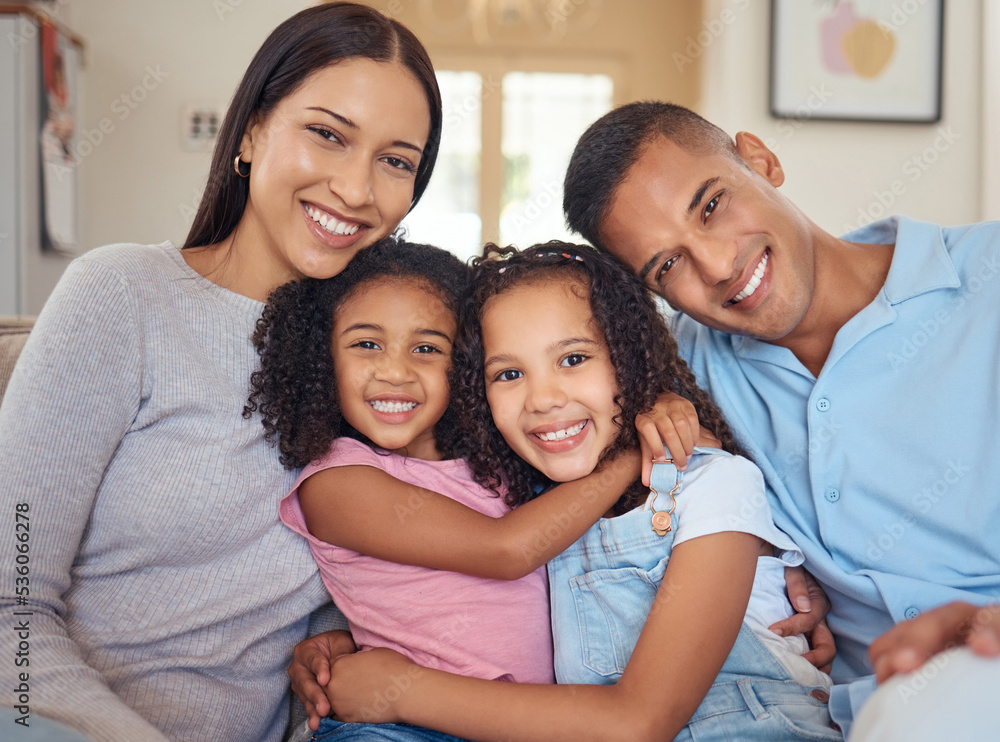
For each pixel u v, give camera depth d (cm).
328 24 100
